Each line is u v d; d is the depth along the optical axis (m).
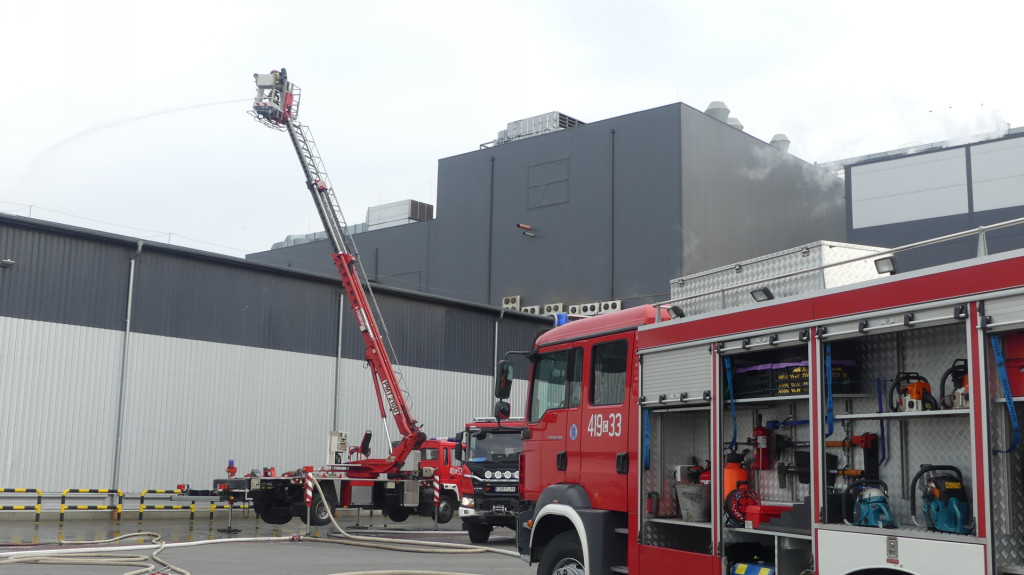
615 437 7.91
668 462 7.53
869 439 5.99
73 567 13.70
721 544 6.63
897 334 5.96
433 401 34.00
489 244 46.22
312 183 26.28
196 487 27.34
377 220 53.09
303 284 30.94
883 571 5.43
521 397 37.19
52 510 24.27
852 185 41.06
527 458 9.30
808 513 6.00
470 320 35.88
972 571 4.83
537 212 44.66
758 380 6.64
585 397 8.43
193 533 21.53
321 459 30.56
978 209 37.50
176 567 13.56
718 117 48.03
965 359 5.48
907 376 5.80
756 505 6.56
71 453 24.77
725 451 6.77
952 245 37.88
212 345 28.22
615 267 41.44
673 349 7.30
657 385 7.45
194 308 27.95
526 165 45.50
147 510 26.25
